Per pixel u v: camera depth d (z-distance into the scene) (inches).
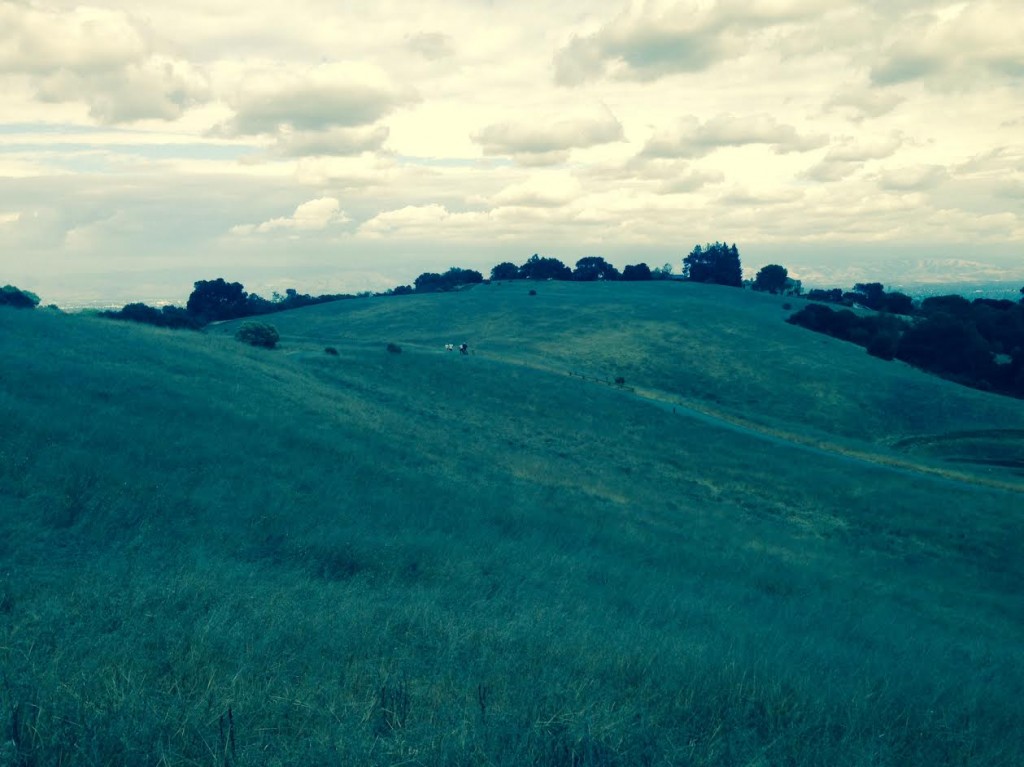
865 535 1373.0
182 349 1620.3
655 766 211.3
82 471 622.2
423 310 5118.1
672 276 7780.5
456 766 199.8
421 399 2185.0
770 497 1601.9
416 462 1112.8
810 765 232.4
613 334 4227.4
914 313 6063.0
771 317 5027.1
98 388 977.5
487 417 2117.4
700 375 3533.5
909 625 703.1
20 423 714.8
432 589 486.0
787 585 808.3
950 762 259.3
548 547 744.3
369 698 251.8
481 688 262.1
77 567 419.8
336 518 679.7
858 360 3875.5
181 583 390.3
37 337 1325.0
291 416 1175.0
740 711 274.2
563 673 302.0
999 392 4072.3
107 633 306.0
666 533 1034.7
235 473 748.0
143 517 559.2
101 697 231.6
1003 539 1369.3
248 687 254.8
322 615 357.1
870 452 2245.3
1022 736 309.6
